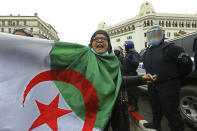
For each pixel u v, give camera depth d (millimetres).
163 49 1950
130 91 3285
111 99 1208
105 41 1354
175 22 42906
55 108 1164
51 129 1100
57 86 1222
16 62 1152
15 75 1126
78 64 1282
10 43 1146
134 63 3053
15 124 1028
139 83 1424
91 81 1213
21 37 1189
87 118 1168
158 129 2258
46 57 1240
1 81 1081
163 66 1919
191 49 2758
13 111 1045
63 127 1121
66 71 1262
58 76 1244
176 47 1847
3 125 1006
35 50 1216
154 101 2211
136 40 42781
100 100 1181
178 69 1899
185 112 2383
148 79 1412
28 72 1170
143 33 41719
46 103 1155
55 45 1279
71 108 1186
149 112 3273
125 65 3189
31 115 1088
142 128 2455
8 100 1053
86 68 1273
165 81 1909
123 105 1344
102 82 1212
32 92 1141
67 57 1281
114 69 1335
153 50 2104
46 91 1185
